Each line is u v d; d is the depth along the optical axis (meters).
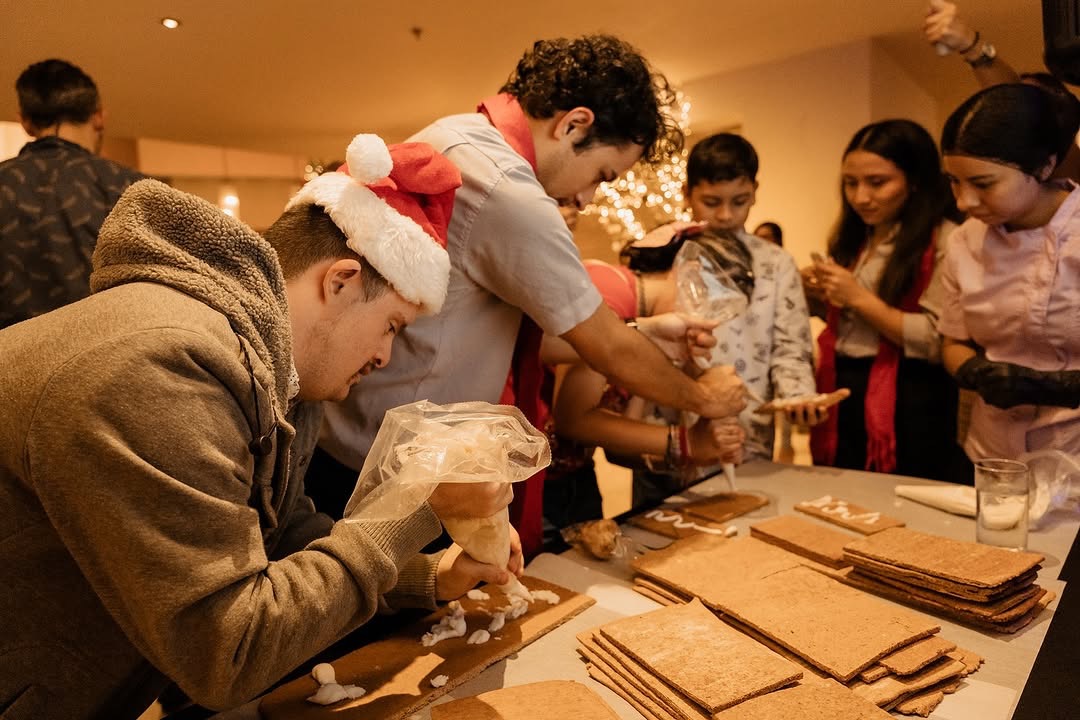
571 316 1.27
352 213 0.82
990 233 1.67
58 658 0.69
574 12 3.81
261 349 0.71
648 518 1.44
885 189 2.22
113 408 0.58
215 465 0.63
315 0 3.46
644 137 1.38
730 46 4.56
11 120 5.24
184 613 0.61
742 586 1.06
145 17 3.55
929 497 1.46
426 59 4.44
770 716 0.75
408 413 0.91
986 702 0.81
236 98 5.09
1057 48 1.19
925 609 1.04
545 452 0.93
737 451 1.56
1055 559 1.19
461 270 1.27
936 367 2.23
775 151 5.02
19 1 3.27
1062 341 1.59
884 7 3.94
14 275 1.79
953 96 5.91
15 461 0.61
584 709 0.80
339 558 0.72
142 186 0.71
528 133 1.35
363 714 0.82
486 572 0.94
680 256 1.66
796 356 2.02
